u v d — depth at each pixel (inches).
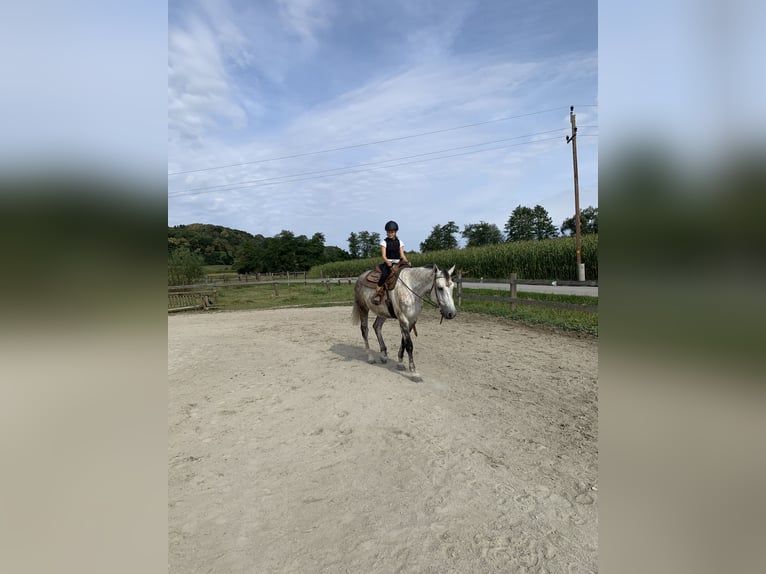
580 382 189.2
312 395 180.7
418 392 178.9
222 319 467.2
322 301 621.3
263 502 101.1
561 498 100.1
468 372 208.1
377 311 224.8
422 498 101.3
